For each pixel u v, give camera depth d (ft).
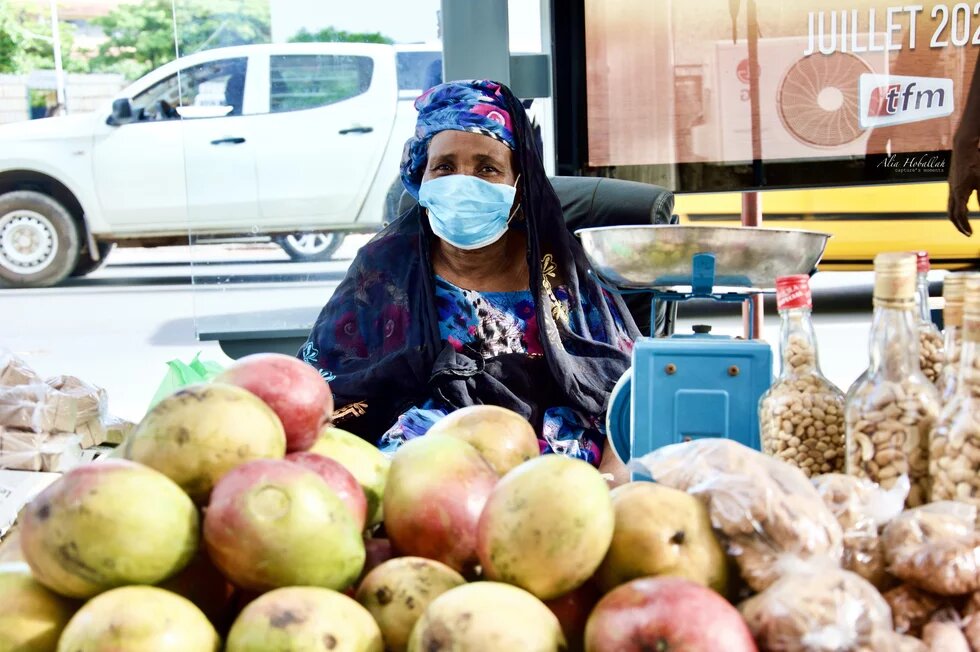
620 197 8.38
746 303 5.11
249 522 2.78
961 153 9.04
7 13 37.55
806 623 2.64
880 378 3.68
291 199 16.08
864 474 3.60
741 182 10.31
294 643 2.58
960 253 19.13
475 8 9.39
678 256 4.87
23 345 20.86
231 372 3.49
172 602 2.68
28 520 2.77
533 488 2.90
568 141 10.29
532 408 7.18
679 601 2.61
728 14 9.91
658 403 4.55
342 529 2.89
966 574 2.91
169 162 26.00
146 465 3.02
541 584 2.86
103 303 25.76
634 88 10.10
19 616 2.76
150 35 41.39
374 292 7.53
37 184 26.66
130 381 17.65
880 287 3.69
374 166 16.39
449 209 7.06
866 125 10.08
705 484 3.14
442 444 3.43
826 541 3.01
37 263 27.22
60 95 37.45
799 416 4.00
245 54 15.97
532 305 7.44
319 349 7.55
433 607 2.70
